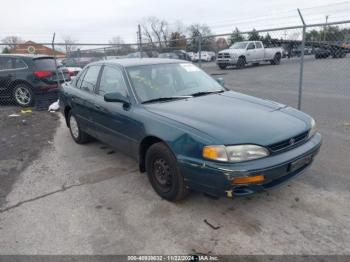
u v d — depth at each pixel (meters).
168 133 3.29
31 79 9.05
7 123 7.57
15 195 3.89
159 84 4.23
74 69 13.55
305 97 9.45
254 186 2.90
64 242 2.94
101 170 4.54
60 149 5.54
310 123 3.59
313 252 2.67
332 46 7.50
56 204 3.63
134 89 4.04
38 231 3.12
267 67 18.16
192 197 3.63
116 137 4.26
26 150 5.57
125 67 4.34
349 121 6.52
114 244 2.88
